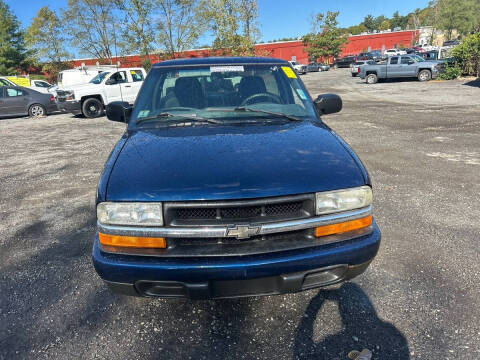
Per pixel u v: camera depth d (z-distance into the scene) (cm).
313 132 252
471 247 307
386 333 214
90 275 283
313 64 4612
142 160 213
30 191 499
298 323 224
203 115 281
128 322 229
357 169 209
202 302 246
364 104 1323
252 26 2661
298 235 197
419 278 265
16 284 274
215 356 202
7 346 212
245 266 183
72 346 211
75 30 3228
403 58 2167
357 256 199
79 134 976
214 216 187
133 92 1387
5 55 3888
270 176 192
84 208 428
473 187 451
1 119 1455
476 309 231
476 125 842
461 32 4566
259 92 305
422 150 641
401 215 375
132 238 191
